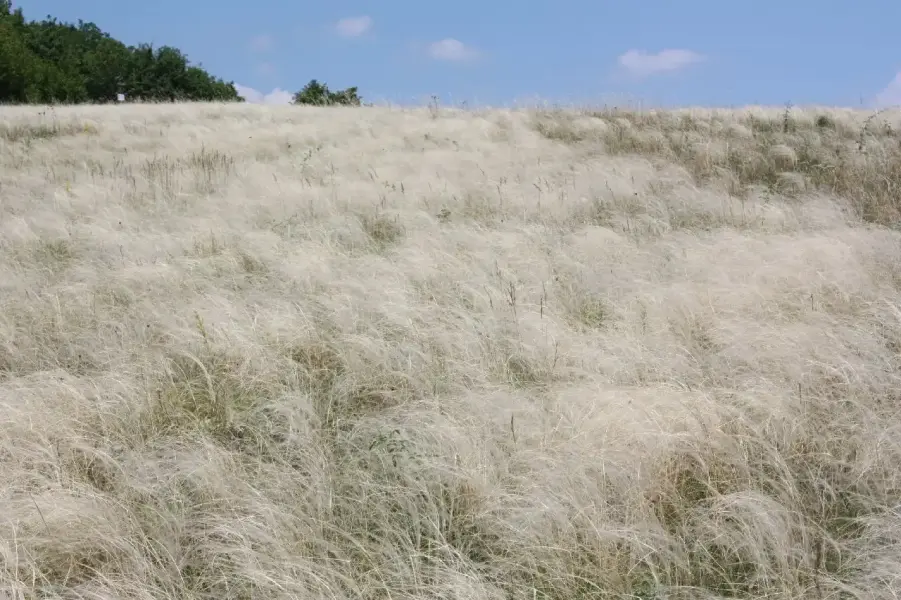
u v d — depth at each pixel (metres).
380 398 4.29
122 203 9.02
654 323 4.96
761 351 4.38
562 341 4.75
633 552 2.84
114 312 5.43
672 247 6.75
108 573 2.77
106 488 3.34
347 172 10.95
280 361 4.50
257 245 6.95
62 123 16.48
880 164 9.70
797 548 2.80
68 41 54.69
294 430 3.79
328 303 5.32
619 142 12.55
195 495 3.29
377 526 3.13
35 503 2.96
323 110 19.53
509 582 2.80
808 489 3.27
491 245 6.90
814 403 3.84
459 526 3.12
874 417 3.64
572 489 3.12
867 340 4.46
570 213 8.41
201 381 4.35
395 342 4.78
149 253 6.85
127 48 49.84
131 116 18.48
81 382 4.21
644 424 3.53
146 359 4.50
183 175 10.69
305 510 3.16
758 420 3.71
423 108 18.11
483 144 12.84
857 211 8.16
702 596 2.69
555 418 3.81
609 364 4.39
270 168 11.25
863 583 2.65
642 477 3.22
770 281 5.50
